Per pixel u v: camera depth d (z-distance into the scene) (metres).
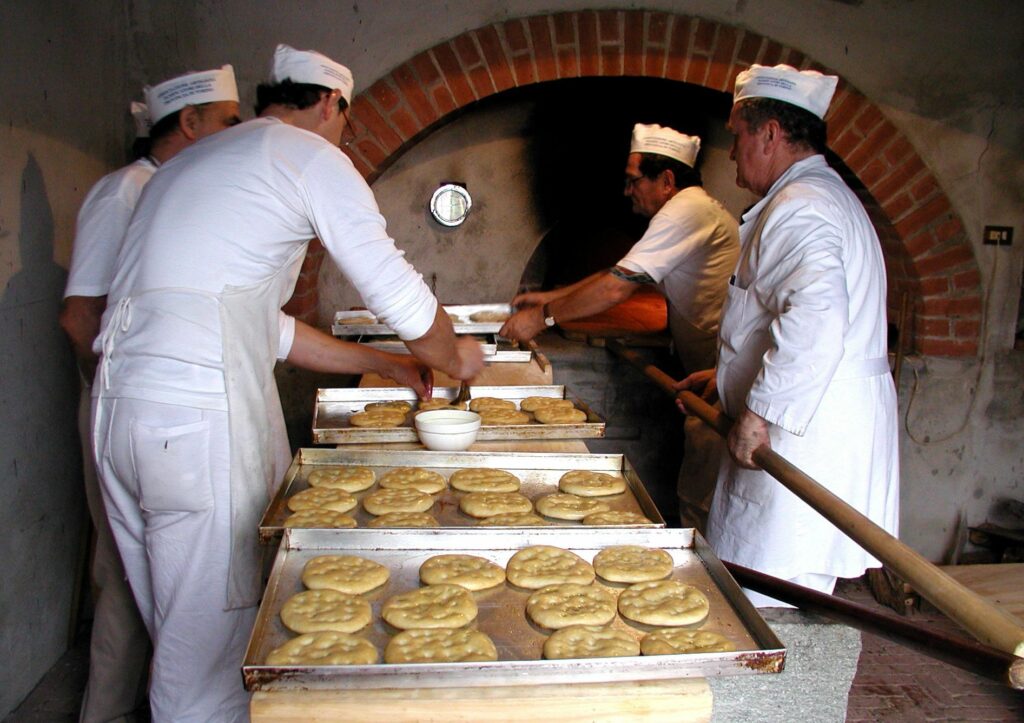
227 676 1.96
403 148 3.94
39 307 2.70
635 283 3.16
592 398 4.21
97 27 3.22
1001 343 3.96
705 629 1.39
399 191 4.33
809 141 2.24
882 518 2.27
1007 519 4.10
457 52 3.74
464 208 4.31
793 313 1.93
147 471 1.80
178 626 1.91
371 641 1.34
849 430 2.16
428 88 3.77
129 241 1.89
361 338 3.68
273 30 3.69
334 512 1.81
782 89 2.21
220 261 1.81
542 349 4.20
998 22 3.76
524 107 4.31
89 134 3.13
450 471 2.13
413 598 1.44
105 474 1.91
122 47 3.51
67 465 2.94
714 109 4.35
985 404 3.98
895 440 2.32
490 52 3.75
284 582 1.52
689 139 3.29
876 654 3.20
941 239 3.88
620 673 1.18
